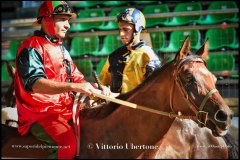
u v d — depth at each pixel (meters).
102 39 9.72
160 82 3.69
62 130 3.70
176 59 3.64
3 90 7.89
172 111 3.63
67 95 4.00
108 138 3.71
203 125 3.51
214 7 10.43
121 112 3.76
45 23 4.03
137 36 4.94
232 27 9.15
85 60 8.75
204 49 3.76
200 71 3.55
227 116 3.39
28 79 3.68
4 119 4.61
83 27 10.16
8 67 5.25
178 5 10.48
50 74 3.92
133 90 3.83
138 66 4.88
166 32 9.46
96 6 10.98
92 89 3.64
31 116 3.82
